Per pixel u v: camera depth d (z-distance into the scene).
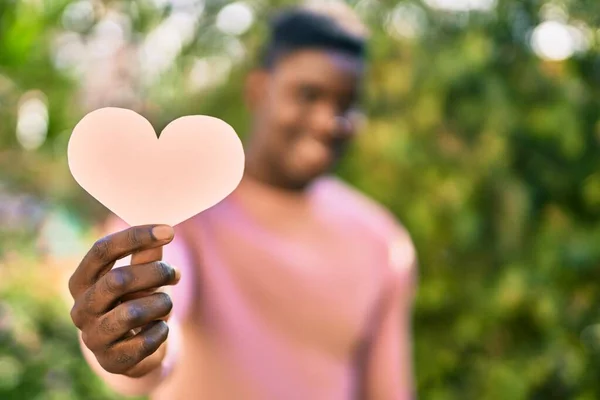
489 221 1.96
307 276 1.29
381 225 1.49
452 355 2.07
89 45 2.08
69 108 2.20
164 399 1.21
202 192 0.73
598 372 2.01
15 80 2.21
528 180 2.00
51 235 2.11
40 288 1.91
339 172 2.05
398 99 1.98
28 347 1.80
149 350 0.69
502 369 1.97
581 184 1.99
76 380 1.81
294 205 1.35
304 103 1.31
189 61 2.07
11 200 2.16
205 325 1.22
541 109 1.94
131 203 0.72
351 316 1.34
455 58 1.89
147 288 0.68
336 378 1.31
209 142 0.73
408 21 2.03
